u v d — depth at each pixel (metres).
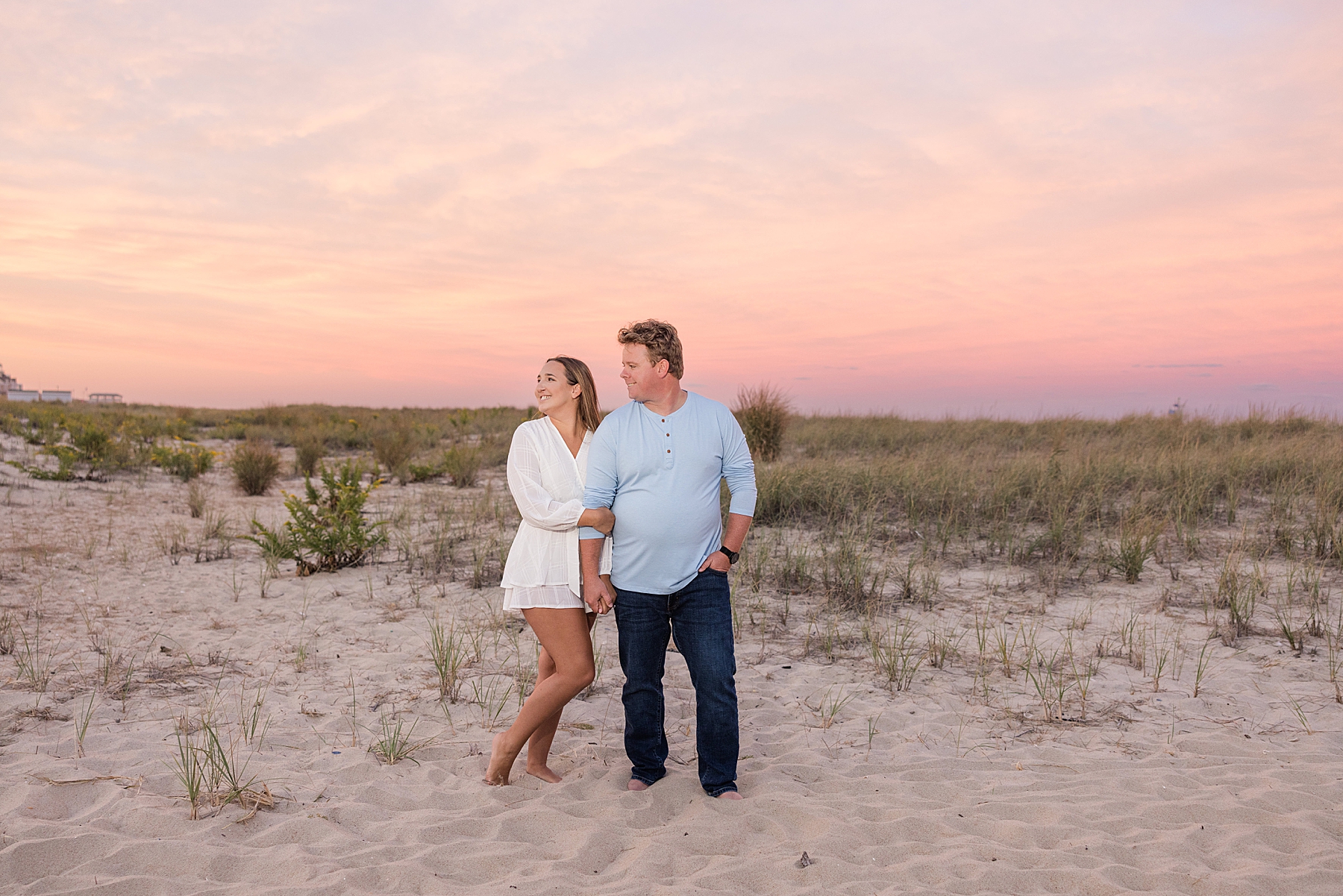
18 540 7.96
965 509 8.51
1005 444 13.91
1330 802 2.96
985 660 4.80
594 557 2.97
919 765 3.41
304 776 3.22
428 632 5.45
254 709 3.97
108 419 20.88
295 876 2.47
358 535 7.40
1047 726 3.86
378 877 2.47
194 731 3.67
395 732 3.73
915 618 5.66
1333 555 6.57
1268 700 4.09
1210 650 4.84
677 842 2.72
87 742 3.49
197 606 6.05
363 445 19.53
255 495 12.33
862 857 2.63
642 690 3.09
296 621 5.71
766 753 3.61
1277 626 5.20
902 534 8.02
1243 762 3.36
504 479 13.58
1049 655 4.86
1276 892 2.36
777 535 7.89
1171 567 6.55
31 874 2.45
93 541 8.11
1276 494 8.49
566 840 2.77
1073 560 6.98
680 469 2.95
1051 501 8.43
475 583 6.70
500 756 3.15
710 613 3.02
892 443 14.09
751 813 2.93
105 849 2.59
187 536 8.75
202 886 2.41
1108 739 3.69
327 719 3.88
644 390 2.98
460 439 19.16
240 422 25.12
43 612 5.66
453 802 3.06
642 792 3.12
